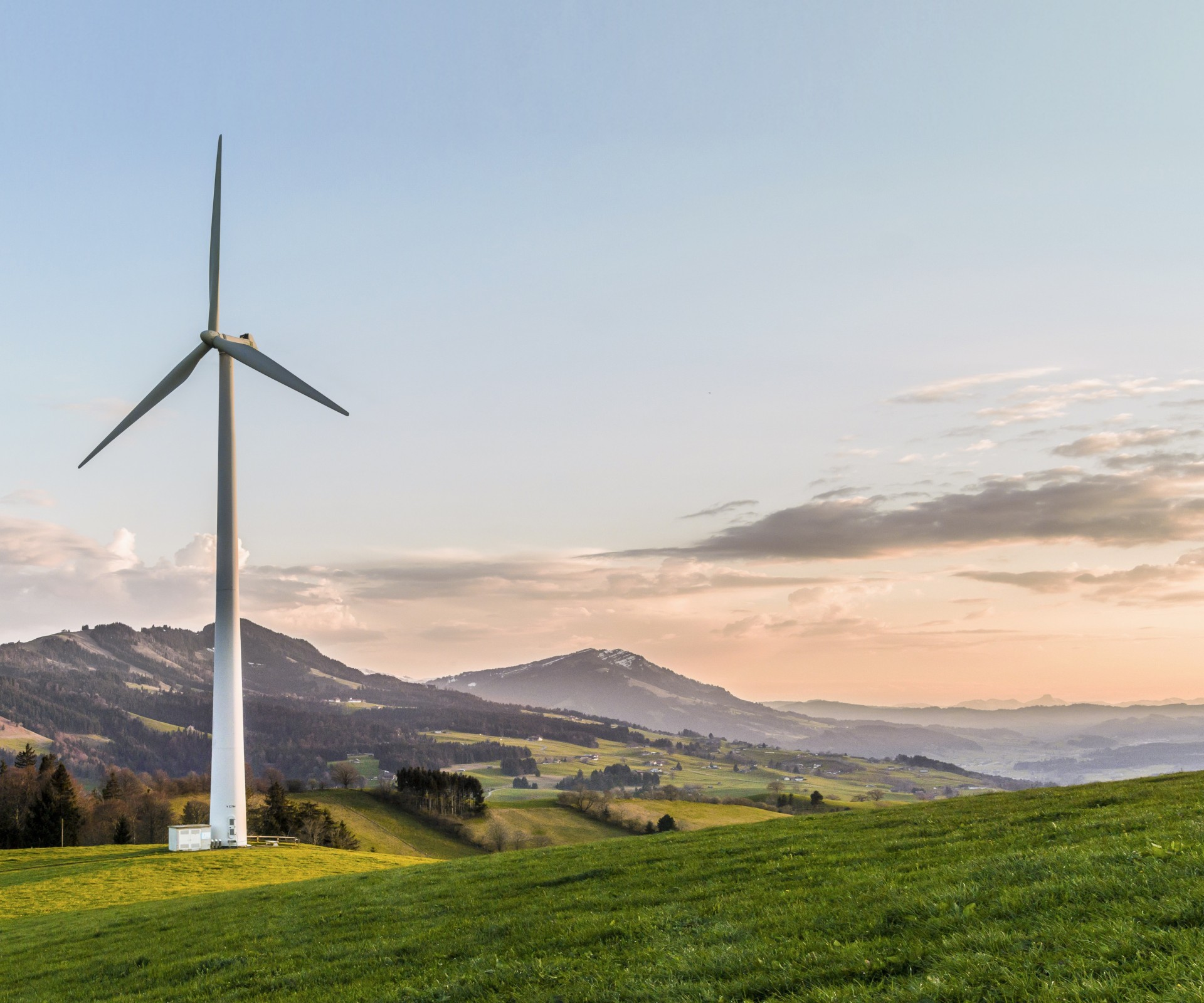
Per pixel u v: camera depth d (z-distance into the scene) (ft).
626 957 52.65
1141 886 44.88
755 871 74.90
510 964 56.24
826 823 105.50
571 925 63.98
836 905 55.31
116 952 92.73
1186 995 32.01
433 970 59.41
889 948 44.09
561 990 48.70
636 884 78.07
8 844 424.46
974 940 41.98
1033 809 89.86
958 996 36.47
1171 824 63.36
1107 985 34.12
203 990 68.23
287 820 444.14
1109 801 86.58
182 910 116.06
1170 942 37.01
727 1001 42.01
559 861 104.99
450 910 81.35
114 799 507.71
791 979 42.91
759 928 53.47
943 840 76.43
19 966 95.14
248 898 116.78
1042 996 34.53
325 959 70.28
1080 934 39.88
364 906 92.94
